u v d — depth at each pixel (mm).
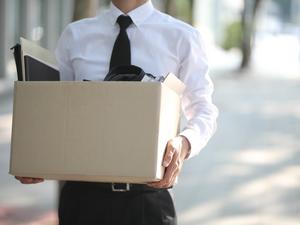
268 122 11484
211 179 6801
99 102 1868
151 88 1835
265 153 8461
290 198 6113
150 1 2234
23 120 1921
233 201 5938
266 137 9797
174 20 2219
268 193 6281
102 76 2205
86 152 1879
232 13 39281
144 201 2150
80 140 1882
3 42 15211
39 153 1911
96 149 1870
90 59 2225
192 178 6809
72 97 1889
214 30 39594
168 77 1968
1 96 12906
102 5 14336
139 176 1838
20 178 1989
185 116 2268
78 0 4520
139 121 1841
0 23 15133
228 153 8320
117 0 2213
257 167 7520
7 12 15234
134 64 2174
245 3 25703
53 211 5379
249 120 11688
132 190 2145
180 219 5305
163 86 1844
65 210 2229
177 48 2176
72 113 1888
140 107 1841
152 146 1831
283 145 9117
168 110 1917
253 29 26141
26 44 2121
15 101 1926
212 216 5426
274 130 10570
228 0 39469
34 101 1914
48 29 18656
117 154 1854
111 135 1858
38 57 2195
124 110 1850
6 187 6121
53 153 1902
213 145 8852
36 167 1915
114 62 2168
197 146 2043
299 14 40875
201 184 6555
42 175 1918
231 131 10266
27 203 5602
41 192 5996
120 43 2174
